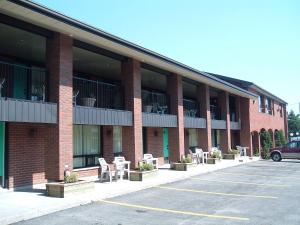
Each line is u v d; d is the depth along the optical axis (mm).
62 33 13367
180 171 20094
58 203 10961
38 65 17359
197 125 23547
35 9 11055
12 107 11453
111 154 19109
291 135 54781
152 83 24859
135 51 15992
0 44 14547
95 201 12008
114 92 18078
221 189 14758
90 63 18312
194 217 9867
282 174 20328
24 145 14273
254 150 35094
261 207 11180
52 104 12961
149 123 18547
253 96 32094
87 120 14555
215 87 26703
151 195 13258
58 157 13078
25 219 9539
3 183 13359
